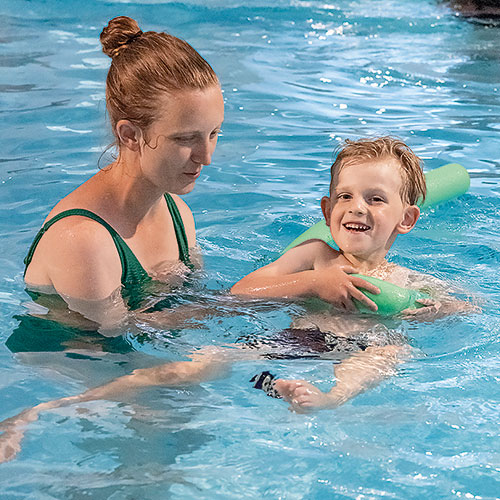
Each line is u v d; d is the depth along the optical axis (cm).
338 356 434
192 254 543
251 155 791
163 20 1318
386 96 992
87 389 394
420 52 1200
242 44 1207
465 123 895
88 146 784
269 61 1127
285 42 1230
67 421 368
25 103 908
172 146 434
